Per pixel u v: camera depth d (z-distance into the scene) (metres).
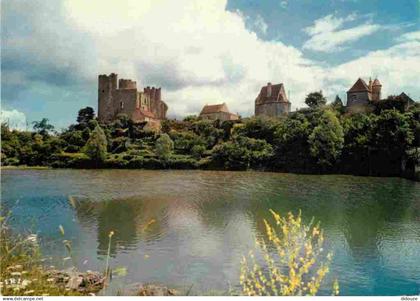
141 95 105.12
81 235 22.06
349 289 13.69
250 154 76.12
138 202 37.41
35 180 57.91
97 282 10.55
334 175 63.28
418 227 25.92
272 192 44.38
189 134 93.62
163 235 22.55
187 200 38.62
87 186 50.69
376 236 23.05
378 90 78.81
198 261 16.56
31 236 9.03
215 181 56.22
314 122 71.06
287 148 71.94
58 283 8.94
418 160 57.53
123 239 21.30
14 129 83.50
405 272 15.72
